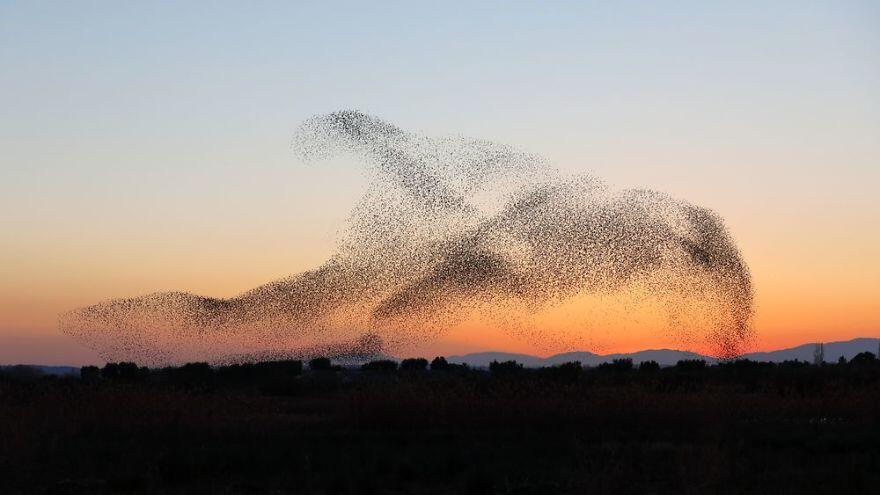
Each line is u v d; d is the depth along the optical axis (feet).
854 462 74.38
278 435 94.68
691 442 91.30
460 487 71.00
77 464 78.33
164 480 73.10
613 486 66.03
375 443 92.07
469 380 119.44
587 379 143.02
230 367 158.92
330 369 180.14
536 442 89.86
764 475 70.64
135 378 125.39
